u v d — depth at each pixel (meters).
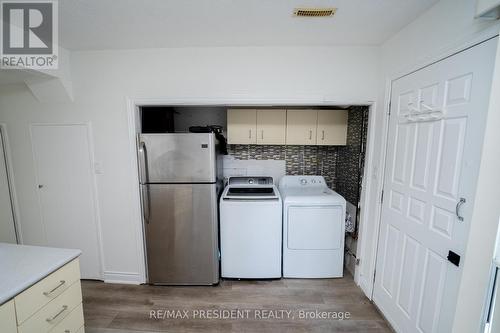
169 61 2.01
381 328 1.73
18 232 2.30
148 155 2.06
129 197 2.17
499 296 0.98
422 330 1.41
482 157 0.99
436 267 1.31
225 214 2.24
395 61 1.71
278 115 2.70
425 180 1.40
